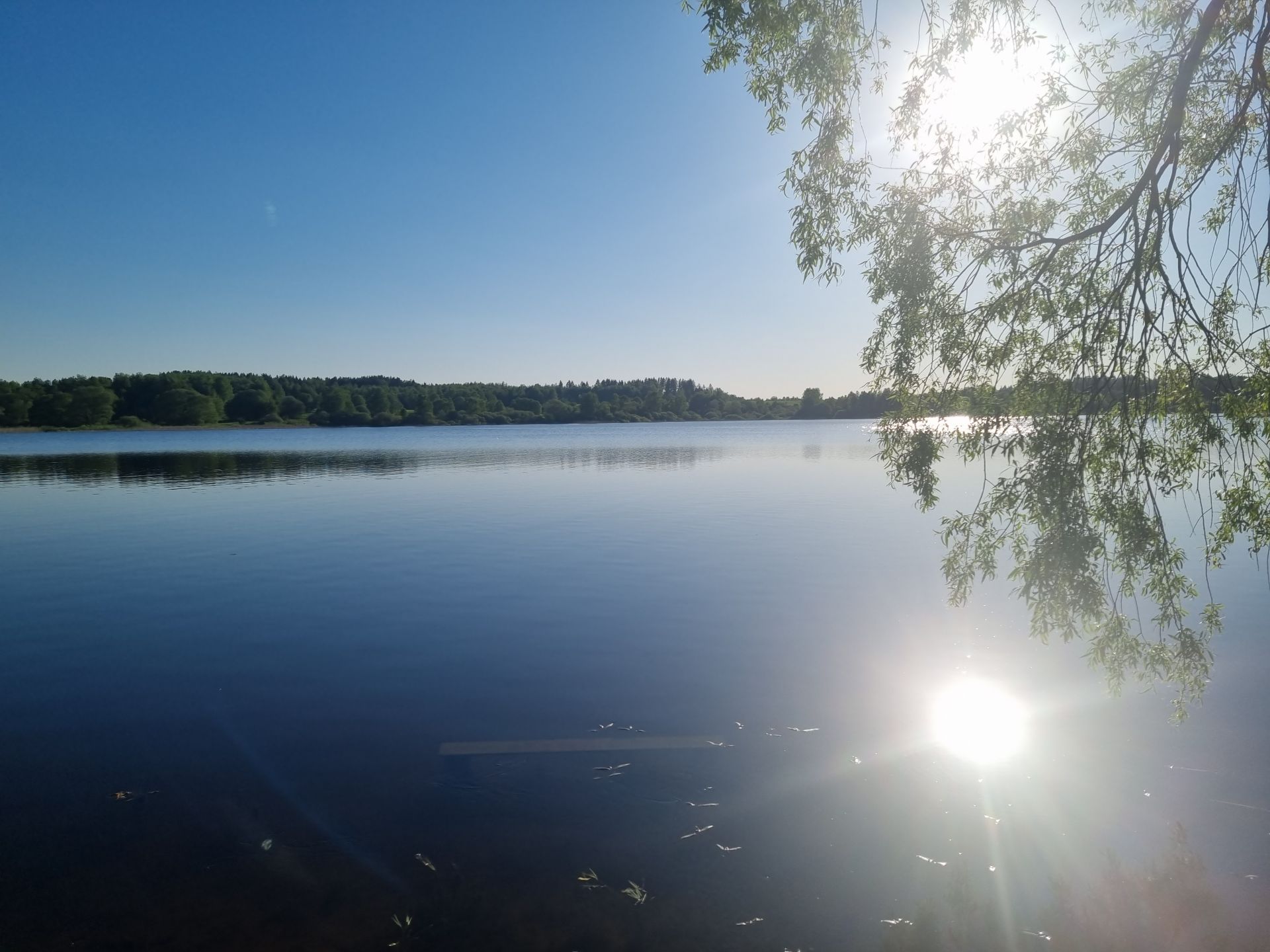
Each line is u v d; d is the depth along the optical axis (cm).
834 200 860
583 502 3594
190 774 967
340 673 1304
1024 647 1415
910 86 813
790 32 844
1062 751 1019
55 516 3262
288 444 9650
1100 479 821
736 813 884
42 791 930
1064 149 814
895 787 933
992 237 825
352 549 2414
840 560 2214
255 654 1404
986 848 818
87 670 1331
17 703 1184
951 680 1245
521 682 1256
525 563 2181
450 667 1329
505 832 845
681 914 723
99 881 766
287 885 761
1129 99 800
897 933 687
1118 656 870
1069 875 769
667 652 1398
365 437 12075
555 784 942
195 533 2775
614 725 1095
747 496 3803
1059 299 827
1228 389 763
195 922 711
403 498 3812
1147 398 791
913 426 873
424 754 1016
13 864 791
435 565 2161
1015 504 830
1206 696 1176
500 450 8206
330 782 948
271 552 2388
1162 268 770
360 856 805
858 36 851
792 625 1561
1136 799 902
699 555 2297
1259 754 995
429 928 705
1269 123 757
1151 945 668
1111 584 1770
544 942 688
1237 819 855
